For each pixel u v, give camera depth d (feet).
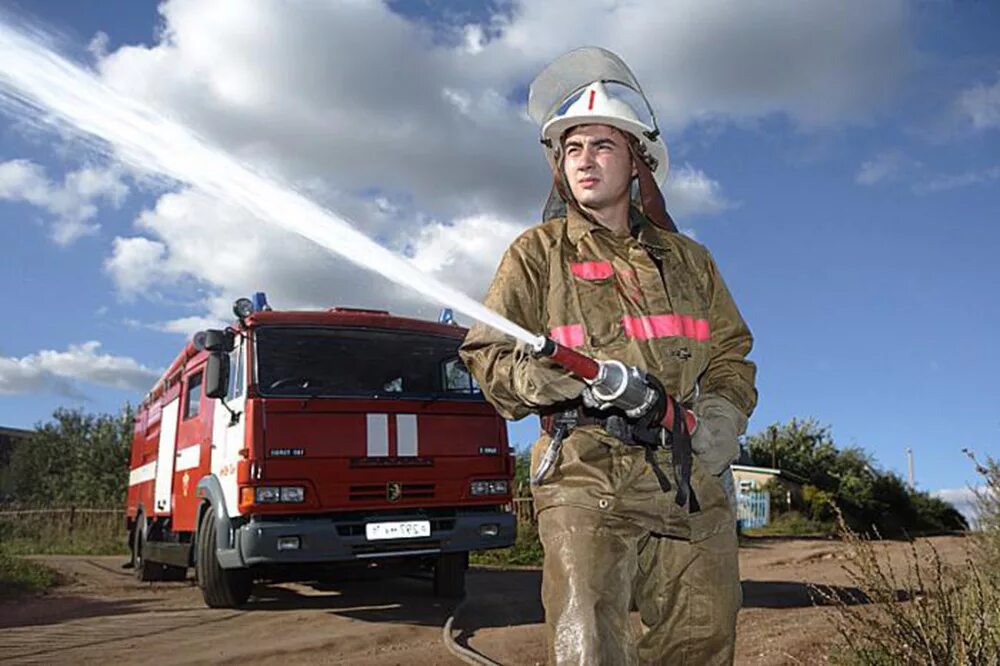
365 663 20.06
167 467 36.86
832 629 20.77
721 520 8.87
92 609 30.48
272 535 25.63
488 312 7.55
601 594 7.88
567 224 9.36
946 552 40.50
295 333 27.32
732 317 9.71
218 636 24.18
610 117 9.26
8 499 126.21
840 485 116.78
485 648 21.36
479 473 28.45
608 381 7.84
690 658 8.81
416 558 27.71
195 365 33.42
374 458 26.94
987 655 13.12
